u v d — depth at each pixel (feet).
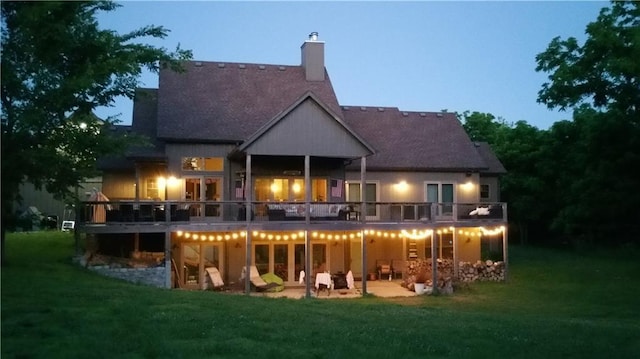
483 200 113.80
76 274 62.95
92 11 61.98
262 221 77.77
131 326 38.22
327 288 80.12
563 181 138.82
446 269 88.89
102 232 71.77
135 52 64.64
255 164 86.12
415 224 81.76
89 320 38.93
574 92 102.58
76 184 60.44
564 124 128.57
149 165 86.94
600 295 77.36
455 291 80.59
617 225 120.47
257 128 87.61
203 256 83.92
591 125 100.89
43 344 32.65
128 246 83.20
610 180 104.73
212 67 97.25
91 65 59.36
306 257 76.64
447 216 94.53
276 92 95.25
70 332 35.73
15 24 54.34
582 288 83.30
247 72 97.91
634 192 104.83
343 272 90.27
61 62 60.75
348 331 40.14
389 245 96.17
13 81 53.26
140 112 94.79
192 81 93.50
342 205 82.02
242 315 44.01
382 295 77.15
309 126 79.41
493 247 127.24
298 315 46.19
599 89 101.76
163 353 32.14
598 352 37.91
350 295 77.10
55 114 58.13
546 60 105.29
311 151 79.20
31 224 62.39
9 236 94.94
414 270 88.99
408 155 99.09
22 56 55.47
